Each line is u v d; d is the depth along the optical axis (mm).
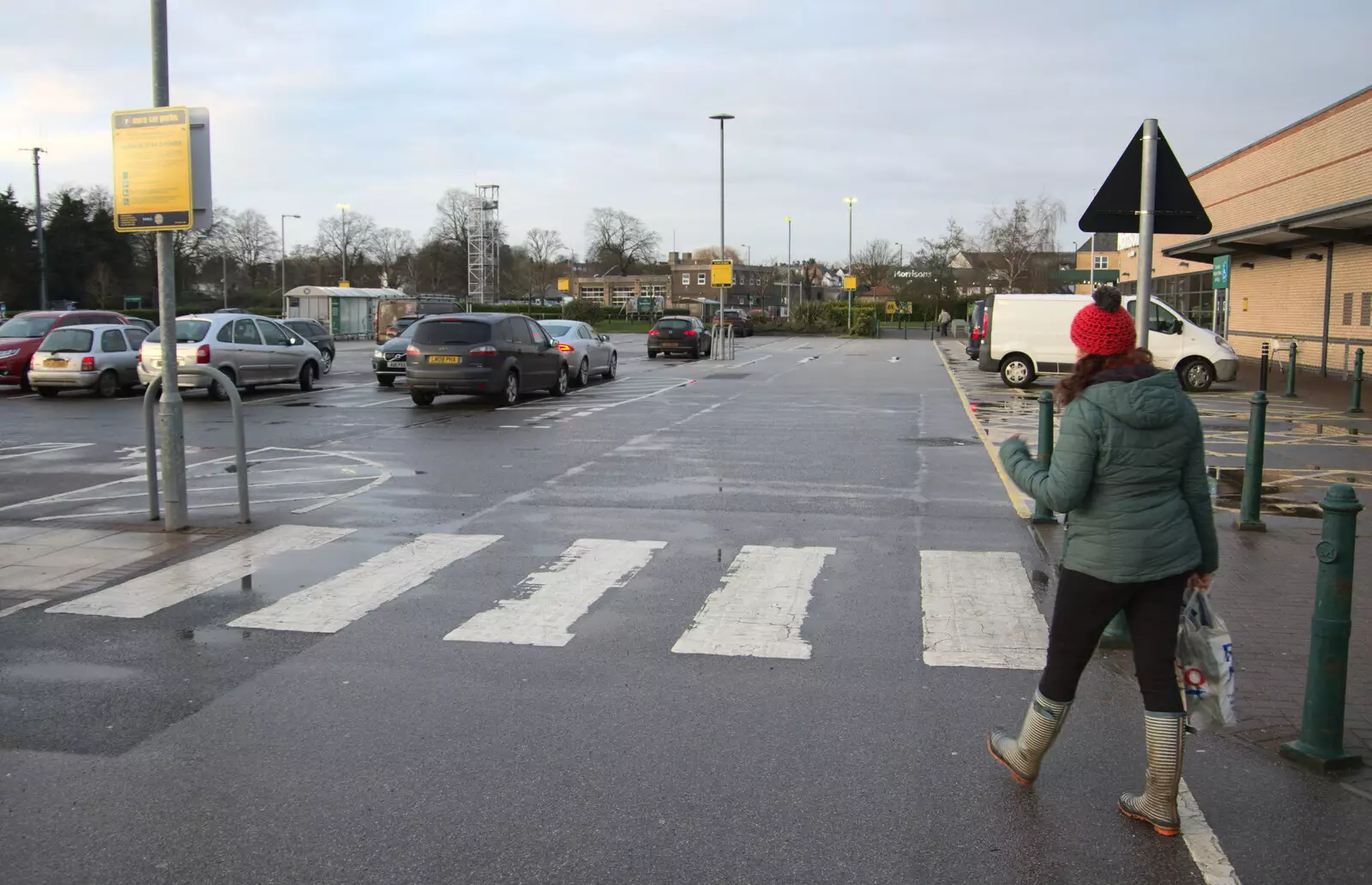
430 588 6797
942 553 7715
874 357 37531
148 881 3395
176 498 8367
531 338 20188
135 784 4082
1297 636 5824
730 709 4805
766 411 17906
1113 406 3619
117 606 6395
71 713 4797
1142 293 6469
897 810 3855
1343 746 4266
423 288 109375
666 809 3859
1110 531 3662
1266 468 11672
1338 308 24531
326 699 4949
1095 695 4977
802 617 6184
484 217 96625
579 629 5965
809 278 110438
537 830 3705
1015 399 20203
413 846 3598
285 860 3516
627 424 15875
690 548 7887
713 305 85312
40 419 16906
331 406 19047
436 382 18453
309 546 7918
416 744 4441
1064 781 4090
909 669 5324
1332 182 24125
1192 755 4348
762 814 3820
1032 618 6156
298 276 103125
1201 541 3744
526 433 14844
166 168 8031
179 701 4934
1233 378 22203
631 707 4828
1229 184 32469
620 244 122312
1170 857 3529
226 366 20281
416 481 10820
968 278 81188
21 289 72812
